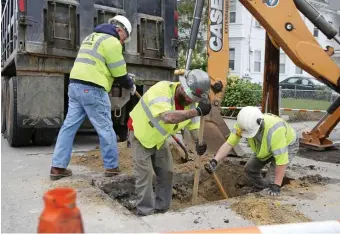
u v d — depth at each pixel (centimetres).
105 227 333
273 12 593
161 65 729
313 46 616
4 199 409
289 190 442
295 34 605
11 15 737
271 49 678
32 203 398
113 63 466
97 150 655
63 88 658
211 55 564
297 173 534
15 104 671
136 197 478
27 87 637
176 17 738
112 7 677
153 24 718
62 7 636
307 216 364
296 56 614
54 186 451
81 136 898
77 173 513
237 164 570
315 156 673
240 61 2486
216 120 575
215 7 559
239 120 418
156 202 425
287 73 2738
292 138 446
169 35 734
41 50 626
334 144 788
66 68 655
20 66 626
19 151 671
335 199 414
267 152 433
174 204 484
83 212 367
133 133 393
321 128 725
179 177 519
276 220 349
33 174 507
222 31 564
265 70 688
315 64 624
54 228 133
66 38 641
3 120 850
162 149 408
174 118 351
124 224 340
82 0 650
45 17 626
